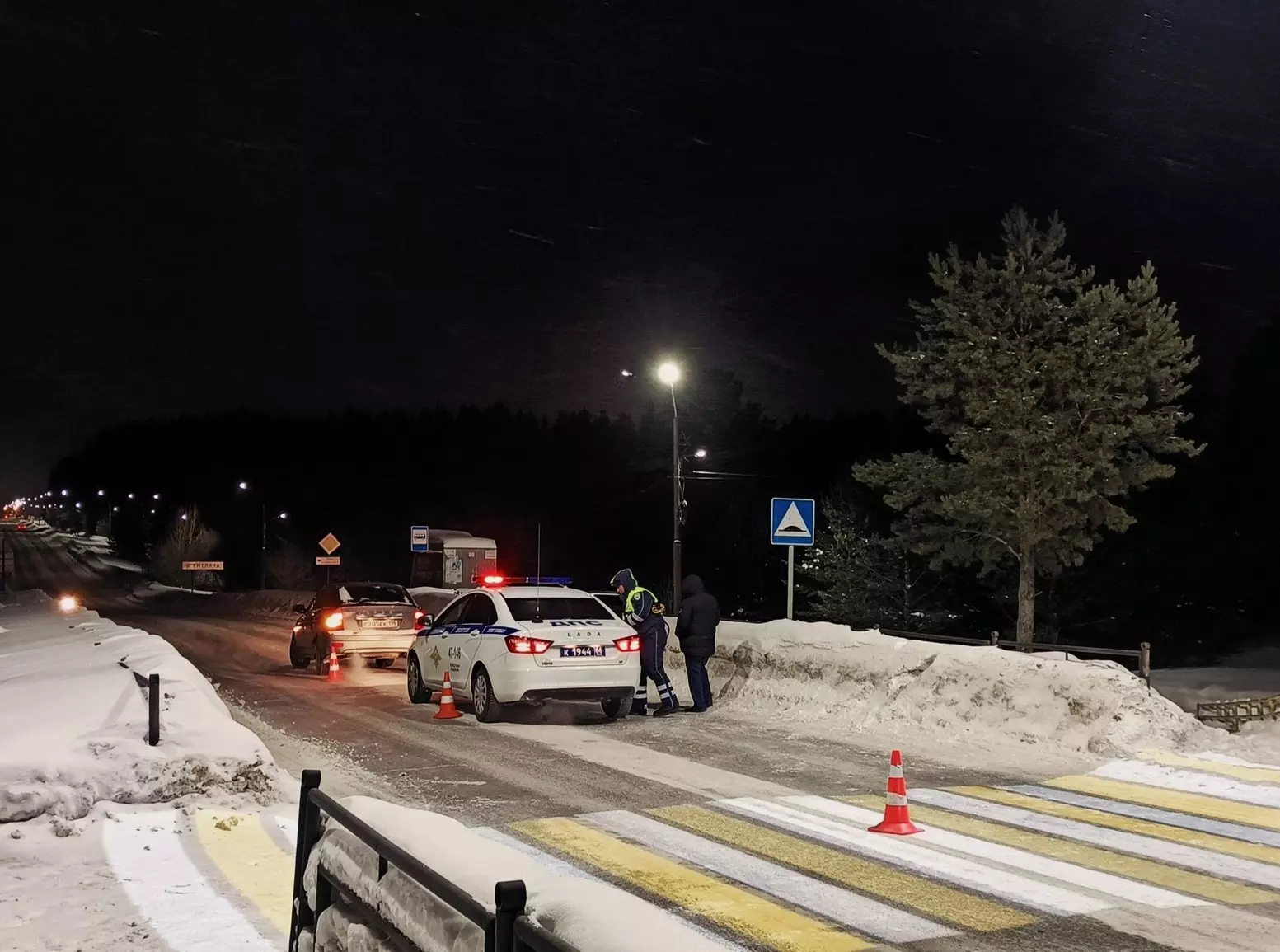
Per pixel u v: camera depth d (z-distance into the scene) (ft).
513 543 254.47
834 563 92.32
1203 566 90.58
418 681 54.44
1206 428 107.24
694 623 50.72
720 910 20.95
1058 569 69.10
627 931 9.24
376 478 341.82
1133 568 83.30
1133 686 38.40
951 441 70.69
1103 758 36.60
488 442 326.24
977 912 20.86
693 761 37.52
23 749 29.91
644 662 50.06
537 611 48.80
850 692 46.50
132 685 42.11
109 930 19.65
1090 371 65.57
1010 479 66.33
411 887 11.72
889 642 46.42
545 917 9.81
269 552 298.15
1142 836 26.78
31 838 25.49
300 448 407.44
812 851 25.27
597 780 34.19
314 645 74.13
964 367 68.69
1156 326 64.34
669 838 26.58
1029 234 68.74
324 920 13.69
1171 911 20.93
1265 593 102.22
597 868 23.91
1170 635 85.40
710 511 186.29
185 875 23.12
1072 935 19.57
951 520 75.87
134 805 28.50
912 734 42.09
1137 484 66.18
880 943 19.13
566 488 276.21
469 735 43.78
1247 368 109.19
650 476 216.74
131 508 472.44
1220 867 23.99
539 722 47.62
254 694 59.00
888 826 27.14
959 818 28.66
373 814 14.05
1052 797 31.32
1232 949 18.89
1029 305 67.62
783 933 19.63
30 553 447.83
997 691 41.11
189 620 159.02
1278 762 35.29
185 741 31.30
